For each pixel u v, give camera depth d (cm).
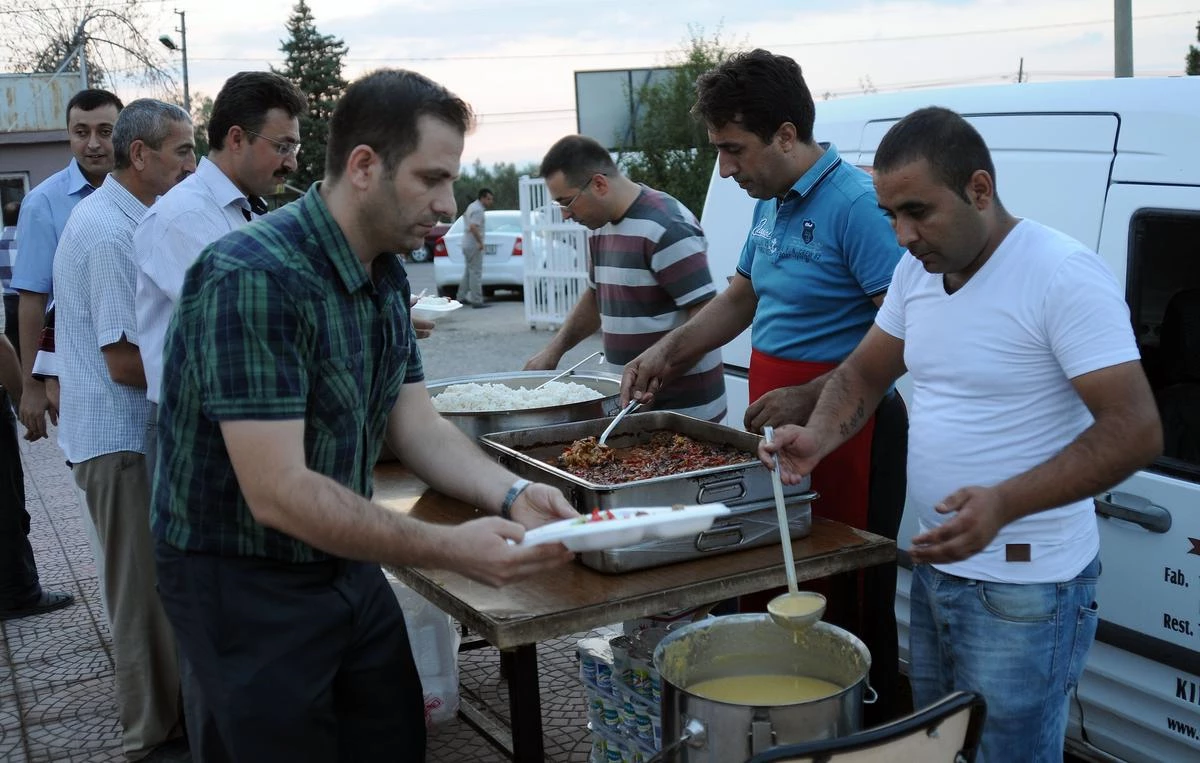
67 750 367
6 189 2067
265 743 207
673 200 392
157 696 352
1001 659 221
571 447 283
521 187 1392
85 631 473
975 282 219
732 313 343
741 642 240
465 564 189
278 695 207
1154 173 286
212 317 189
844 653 227
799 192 301
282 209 204
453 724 375
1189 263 278
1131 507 280
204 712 213
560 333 452
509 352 1212
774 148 296
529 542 187
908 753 174
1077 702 304
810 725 199
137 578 346
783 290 311
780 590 321
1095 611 228
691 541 238
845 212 294
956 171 206
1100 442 197
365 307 207
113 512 344
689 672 235
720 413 396
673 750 210
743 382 423
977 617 223
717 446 283
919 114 213
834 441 251
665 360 333
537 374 384
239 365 187
